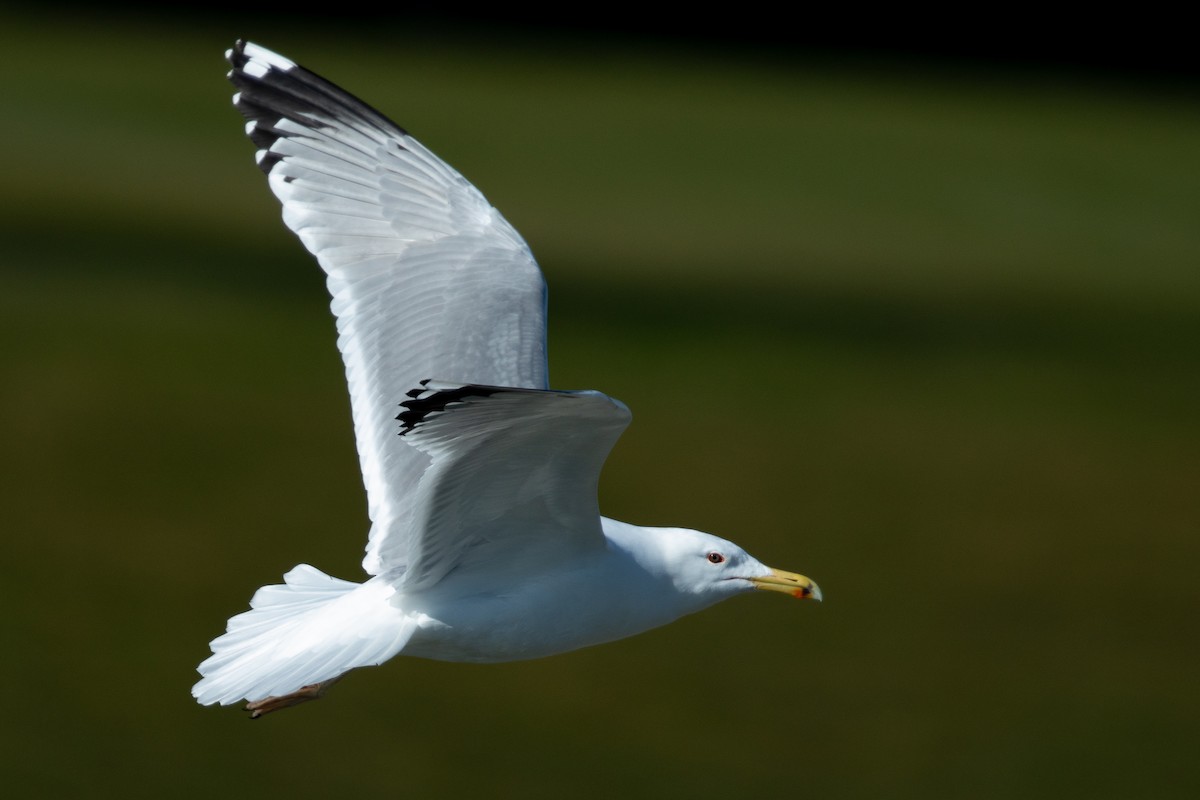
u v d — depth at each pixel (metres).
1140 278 26.33
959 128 37.12
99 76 34.91
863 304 23.06
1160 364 21.23
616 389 18.50
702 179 30.94
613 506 15.69
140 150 29.22
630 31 48.12
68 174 26.89
